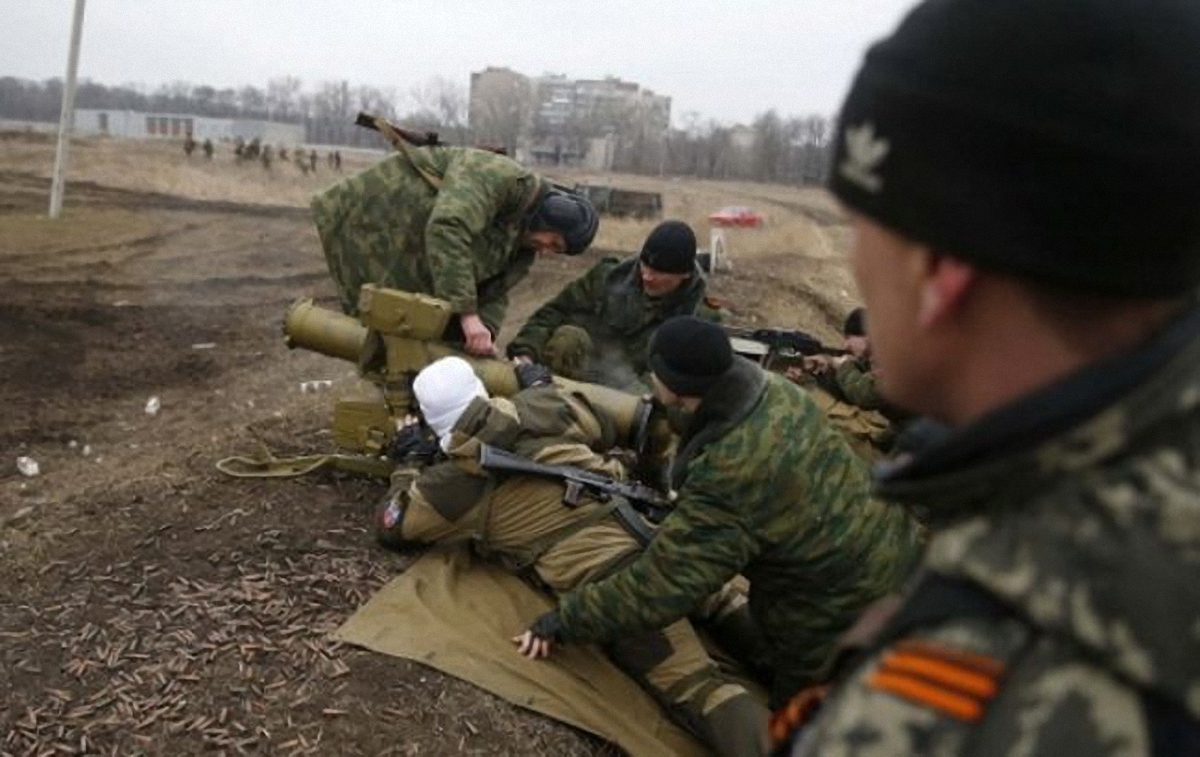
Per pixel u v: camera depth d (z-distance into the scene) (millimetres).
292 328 4211
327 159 40562
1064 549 680
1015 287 742
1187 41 680
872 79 782
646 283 4746
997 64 702
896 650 738
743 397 3059
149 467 5457
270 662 3117
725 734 3205
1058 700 650
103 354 9289
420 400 3514
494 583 3613
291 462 4461
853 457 3209
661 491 4133
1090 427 710
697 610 3830
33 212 18109
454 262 4027
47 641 3150
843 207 828
